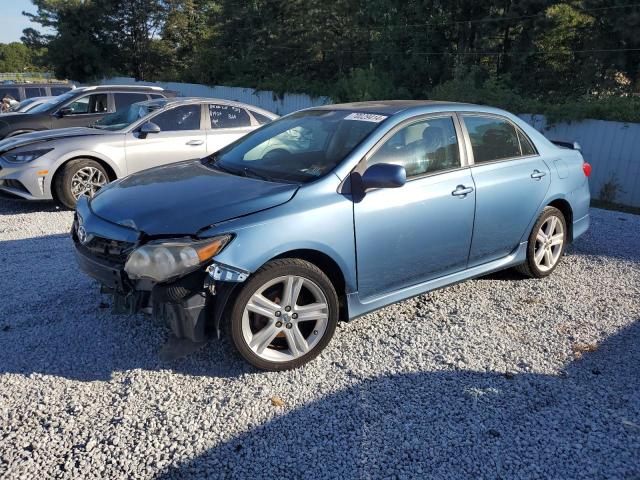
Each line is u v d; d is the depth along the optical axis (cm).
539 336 425
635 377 370
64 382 349
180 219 346
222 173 424
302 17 2942
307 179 388
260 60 3184
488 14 2048
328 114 468
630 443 304
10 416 315
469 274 467
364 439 304
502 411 330
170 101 880
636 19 1711
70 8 4188
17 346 390
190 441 299
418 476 278
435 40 2216
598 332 433
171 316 339
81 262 383
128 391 340
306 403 334
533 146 523
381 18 2291
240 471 279
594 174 1366
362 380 359
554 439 307
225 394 340
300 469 281
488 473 281
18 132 1130
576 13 1867
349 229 376
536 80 2058
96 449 290
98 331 412
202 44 4159
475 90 1653
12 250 596
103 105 1218
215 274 329
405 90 2194
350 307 393
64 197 782
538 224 516
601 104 1343
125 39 4369
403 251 409
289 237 351
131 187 410
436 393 346
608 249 656
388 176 371
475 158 464
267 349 364
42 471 274
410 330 429
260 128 507
